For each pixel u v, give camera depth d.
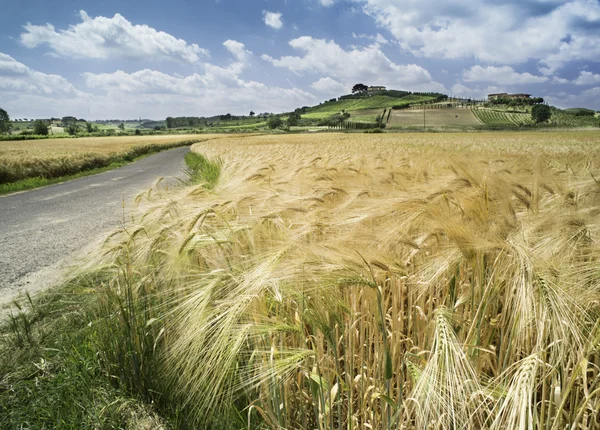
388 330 2.41
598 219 2.09
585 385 1.43
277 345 2.24
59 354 3.02
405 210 2.15
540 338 1.44
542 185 2.68
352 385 2.13
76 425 2.35
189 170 20.12
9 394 2.67
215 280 2.02
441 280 2.07
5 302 4.46
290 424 2.27
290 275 1.73
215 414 2.14
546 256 1.78
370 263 1.81
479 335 1.78
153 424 2.32
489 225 1.98
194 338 1.91
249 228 2.54
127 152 38.53
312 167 5.80
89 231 8.34
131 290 2.69
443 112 148.25
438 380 1.32
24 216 10.66
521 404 1.21
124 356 2.68
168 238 2.89
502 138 43.56
